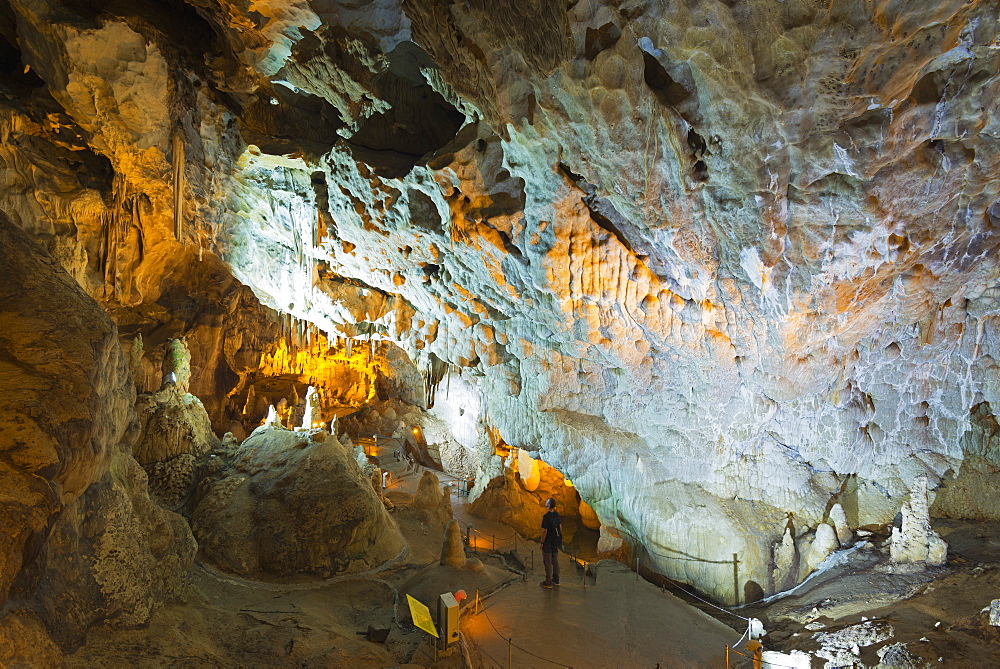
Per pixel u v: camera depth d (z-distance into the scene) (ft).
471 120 24.81
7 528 10.72
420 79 27.14
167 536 20.30
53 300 15.46
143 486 20.36
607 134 19.97
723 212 21.50
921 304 26.07
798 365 27.43
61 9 23.15
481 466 49.67
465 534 37.52
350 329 39.70
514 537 39.29
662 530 37.17
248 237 37.06
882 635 24.59
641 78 18.39
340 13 22.44
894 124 17.81
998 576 27.45
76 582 15.61
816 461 35.04
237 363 54.90
